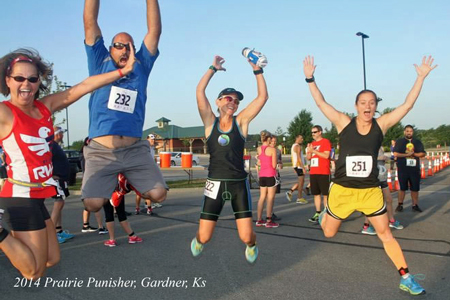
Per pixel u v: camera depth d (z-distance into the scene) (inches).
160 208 364.8
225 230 261.3
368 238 238.1
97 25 157.3
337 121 168.6
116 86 156.6
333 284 158.7
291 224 284.4
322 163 284.8
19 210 119.2
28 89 116.6
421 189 490.6
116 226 279.9
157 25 167.3
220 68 159.0
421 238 234.5
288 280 163.8
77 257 199.5
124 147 160.9
